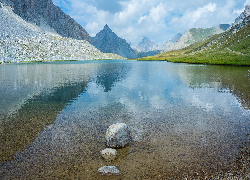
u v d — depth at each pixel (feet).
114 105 66.95
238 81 113.09
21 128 45.39
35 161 30.40
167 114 55.67
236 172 26.25
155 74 168.66
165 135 40.34
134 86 106.32
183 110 59.41
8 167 28.76
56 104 69.00
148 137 39.40
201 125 46.16
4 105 67.77
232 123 47.14
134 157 31.35
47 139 38.83
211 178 25.14
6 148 34.94
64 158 31.22
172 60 451.12
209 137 38.91
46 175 26.61
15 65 330.13
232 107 61.52
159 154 32.22
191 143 36.27
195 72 175.42
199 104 66.08
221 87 95.81
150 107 63.62
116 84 114.01
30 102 71.97
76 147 35.19
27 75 168.35
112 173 26.25
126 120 50.72
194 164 28.78
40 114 57.00
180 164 28.91
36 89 98.99
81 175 26.45
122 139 35.35
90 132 42.60
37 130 44.06
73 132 42.70
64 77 152.66
